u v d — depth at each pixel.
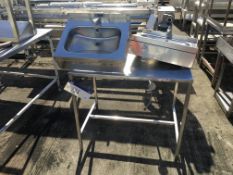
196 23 3.61
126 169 1.75
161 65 1.56
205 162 1.80
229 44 2.29
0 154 1.90
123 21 1.58
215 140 2.00
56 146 1.97
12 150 1.94
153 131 2.11
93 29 1.62
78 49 1.60
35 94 2.72
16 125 2.22
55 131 2.14
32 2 2.98
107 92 2.71
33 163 1.81
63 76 3.05
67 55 1.43
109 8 2.52
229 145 1.95
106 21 1.59
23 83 2.96
